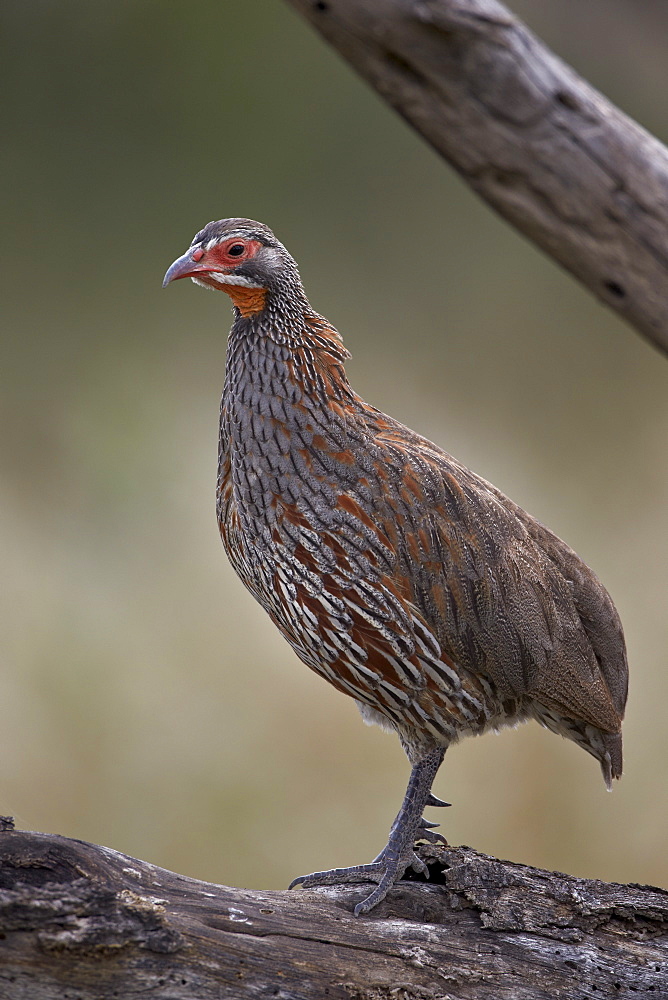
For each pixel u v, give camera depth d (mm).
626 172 5402
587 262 5578
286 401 7137
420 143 19984
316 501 7051
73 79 19625
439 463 7344
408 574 7062
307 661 7652
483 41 5191
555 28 18094
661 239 5461
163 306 18938
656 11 17547
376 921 6328
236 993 5797
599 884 6586
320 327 7379
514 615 7266
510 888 6523
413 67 5273
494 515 7371
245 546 7359
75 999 5508
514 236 19734
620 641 7801
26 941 5410
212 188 19734
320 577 7082
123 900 5574
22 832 5656
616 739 7789
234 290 7285
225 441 7457
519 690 7391
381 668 7195
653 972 6363
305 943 6066
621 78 18156
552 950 6367
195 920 5883
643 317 5648
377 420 7402
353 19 5176
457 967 6223
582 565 7781
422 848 6867
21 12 19469
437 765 7516
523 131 5352
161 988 5648
